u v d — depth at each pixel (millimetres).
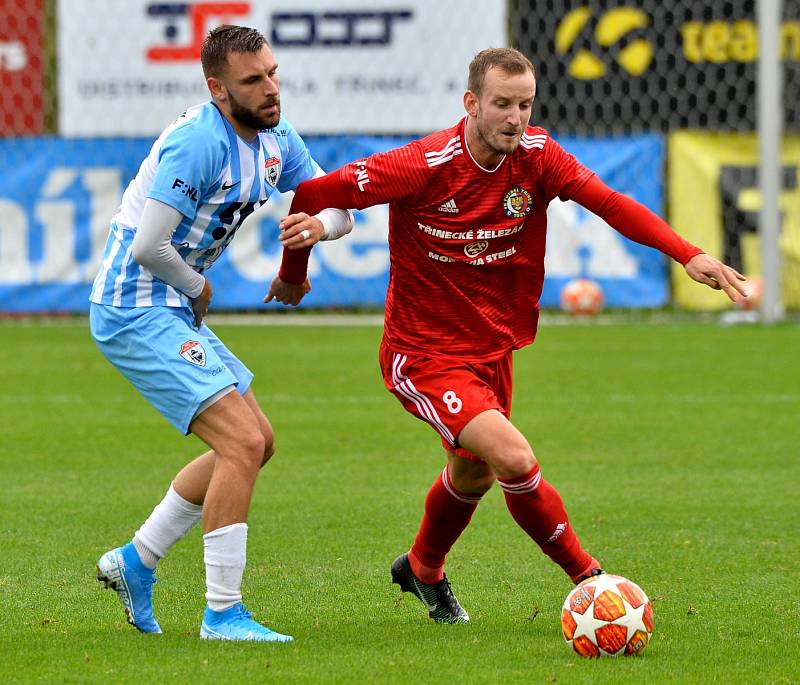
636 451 27344
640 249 50594
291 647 14531
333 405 33156
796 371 38031
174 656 14117
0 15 51219
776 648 14531
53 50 55500
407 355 15961
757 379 36688
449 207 15438
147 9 49750
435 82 49562
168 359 14953
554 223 50875
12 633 15258
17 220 49906
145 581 15320
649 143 50062
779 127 47125
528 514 15281
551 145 15633
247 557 19391
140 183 15234
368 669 13578
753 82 52469
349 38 49500
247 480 14828
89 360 41281
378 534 20766
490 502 23531
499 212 15500
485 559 19328
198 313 15625
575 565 15648
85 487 24250
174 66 49875
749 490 23797
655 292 50500
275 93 14750
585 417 31234
